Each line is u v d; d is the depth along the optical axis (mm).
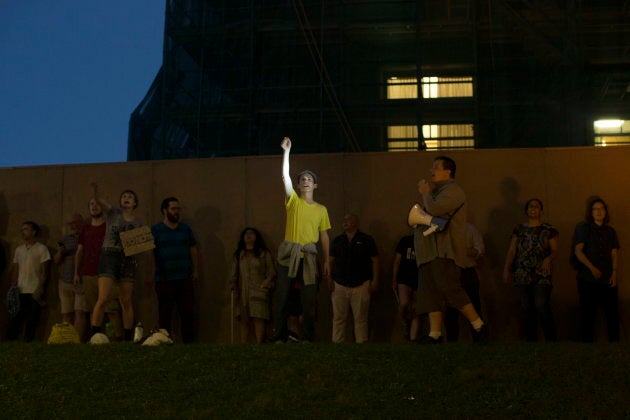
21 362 7805
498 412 6301
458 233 8219
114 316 11234
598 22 24484
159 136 28234
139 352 8141
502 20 25125
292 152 25625
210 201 12828
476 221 12211
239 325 12094
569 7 24219
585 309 10922
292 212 9781
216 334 12406
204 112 25953
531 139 24406
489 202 12242
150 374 7336
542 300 10680
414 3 25766
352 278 11023
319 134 25625
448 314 10727
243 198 12766
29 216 13156
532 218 11031
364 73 26094
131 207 10688
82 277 11109
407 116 25406
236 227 12703
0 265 12766
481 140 24984
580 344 8375
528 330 10805
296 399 6613
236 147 25969
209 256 12672
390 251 12281
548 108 24406
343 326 11062
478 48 25469
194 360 7730
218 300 12516
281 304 9531
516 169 12281
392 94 26000
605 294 10914
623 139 24469
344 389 6824
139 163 13070
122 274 10414
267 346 8328
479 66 25328
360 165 12570
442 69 25797
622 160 12148
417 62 24641
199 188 12883
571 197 12141
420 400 6555
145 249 10320
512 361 7508
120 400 6730
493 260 12078
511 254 11070
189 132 26266
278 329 9508
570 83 23844
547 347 8094
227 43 26453
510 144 24516
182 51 27328
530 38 24703
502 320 11883
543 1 24812
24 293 12234
